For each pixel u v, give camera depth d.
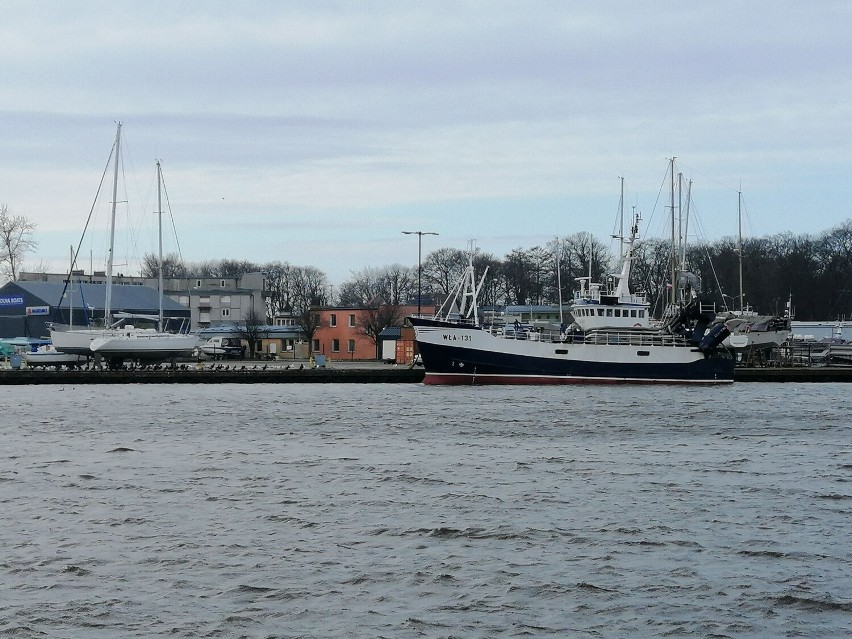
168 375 134.38
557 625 36.06
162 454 70.75
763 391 118.62
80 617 36.84
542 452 71.31
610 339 122.62
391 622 36.34
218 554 44.03
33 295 186.88
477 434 81.31
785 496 55.19
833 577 40.72
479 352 122.00
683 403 104.25
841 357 169.12
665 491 56.66
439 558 43.38
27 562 42.91
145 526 48.81
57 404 105.94
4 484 59.41
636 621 36.41
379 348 191.38
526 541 45.91
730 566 42.09
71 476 61.84
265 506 53.00
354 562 42.91
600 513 51.06
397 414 94.81
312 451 71.88
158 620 36.62
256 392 120.12
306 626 36.03
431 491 56.72
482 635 35.25
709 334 124.62
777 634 35.28
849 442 76.81
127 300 196.62
